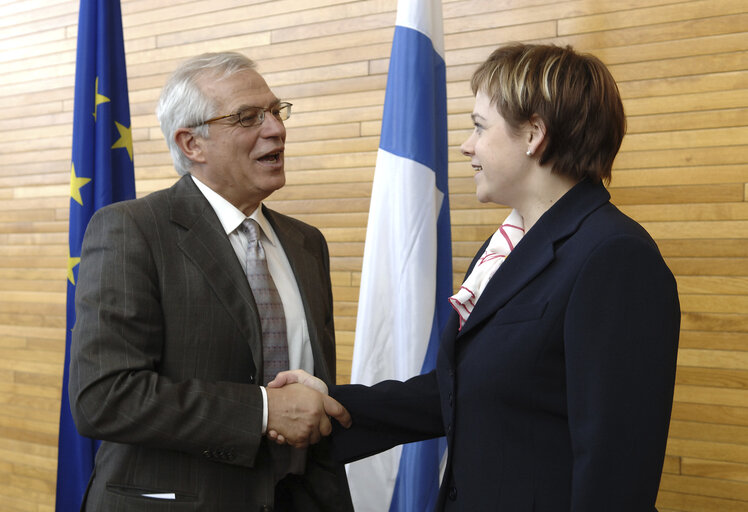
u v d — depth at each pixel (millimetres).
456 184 2732
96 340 1412
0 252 3848
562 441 1165
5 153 3822
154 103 3375
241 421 1441
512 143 1269
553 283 1181
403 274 2184
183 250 1537
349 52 2939
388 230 2238
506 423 1203
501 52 1316
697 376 2359
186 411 1403
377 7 2879
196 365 1506
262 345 1572
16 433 3746
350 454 1655
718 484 2326
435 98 2295
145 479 1473
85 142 2588
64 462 2621
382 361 2209
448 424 1288
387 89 2283
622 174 2471
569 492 1151
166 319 1498
